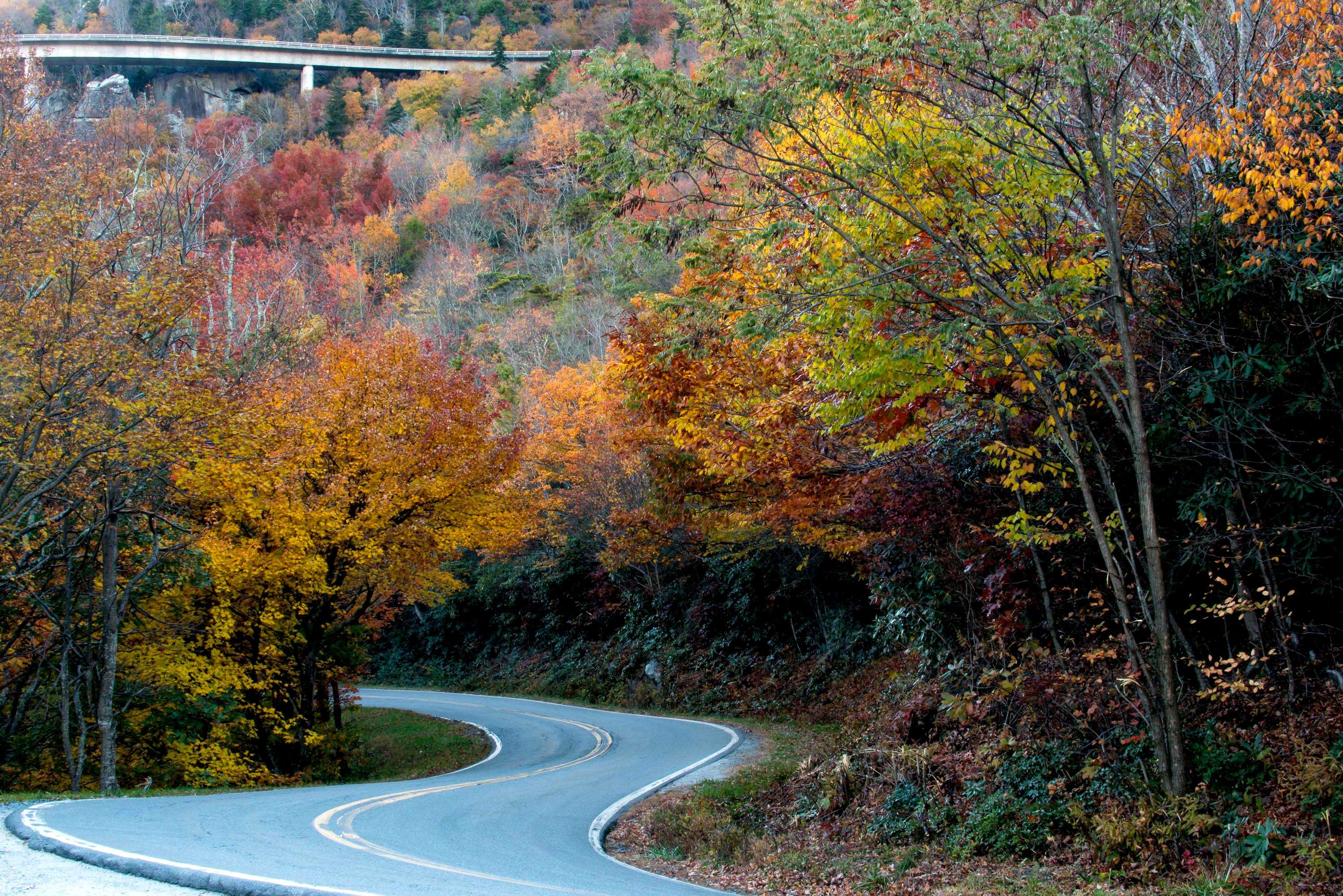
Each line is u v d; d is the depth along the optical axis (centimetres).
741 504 1563
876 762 1234
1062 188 890
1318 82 795
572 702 3262
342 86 8075
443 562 2402
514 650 4012
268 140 6544
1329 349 817
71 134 1788
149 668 1722
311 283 3850
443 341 3183
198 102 8125
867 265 866
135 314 1516
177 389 1509
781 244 965
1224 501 894
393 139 7175
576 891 679
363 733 2719
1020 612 1180
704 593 3056
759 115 808
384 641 4788
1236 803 804
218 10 9375
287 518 1767
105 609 1577
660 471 1552
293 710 2083
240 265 3084
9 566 1653
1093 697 998
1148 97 1041
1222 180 879
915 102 898
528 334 4447
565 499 3102
